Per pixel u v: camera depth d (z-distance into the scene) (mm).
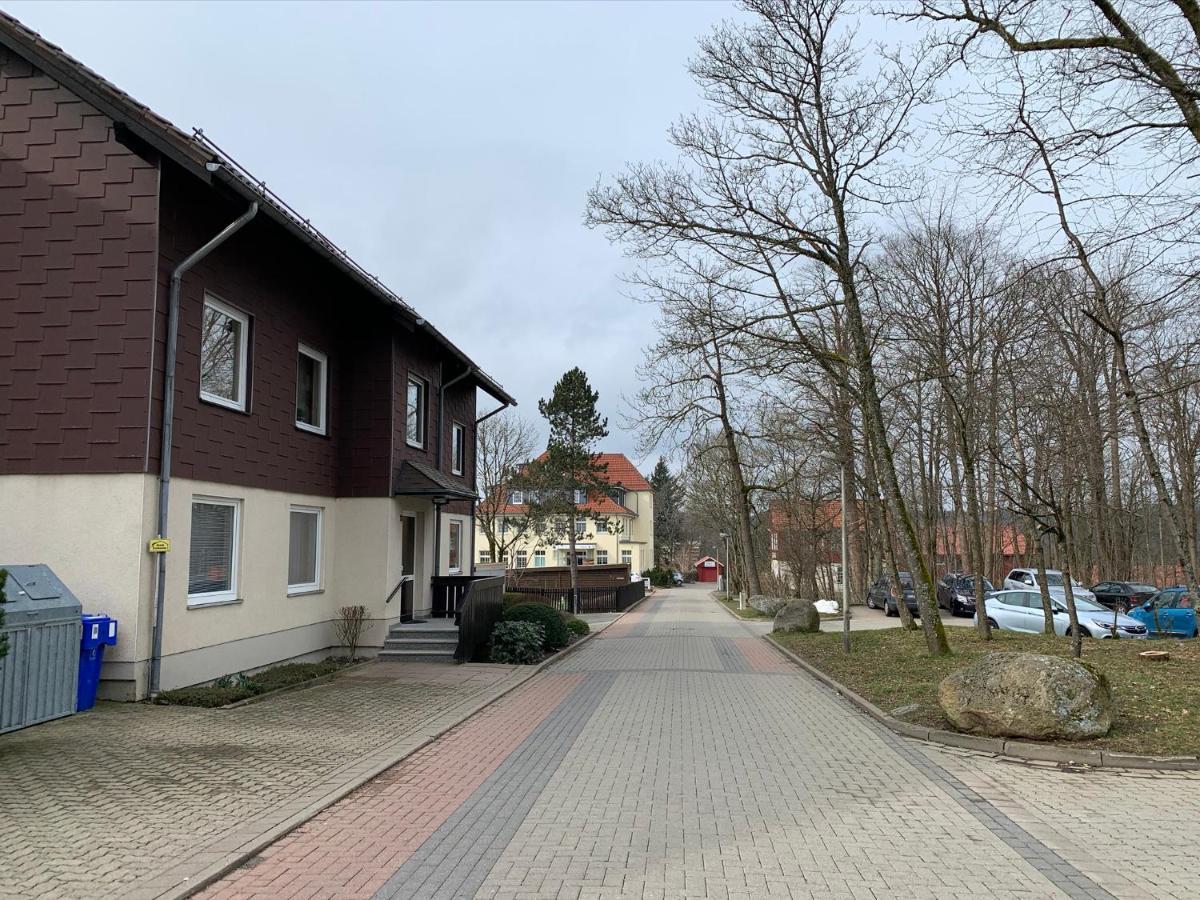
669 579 82000
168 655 10461
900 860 5219
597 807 6406
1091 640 17406
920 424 29297
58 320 10188
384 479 15961
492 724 9898
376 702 10992
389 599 15773
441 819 6082
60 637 9000
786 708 11141
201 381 11453
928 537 34562
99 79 10164
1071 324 18906
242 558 12375
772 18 14438
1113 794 6840
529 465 40156
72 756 7543
